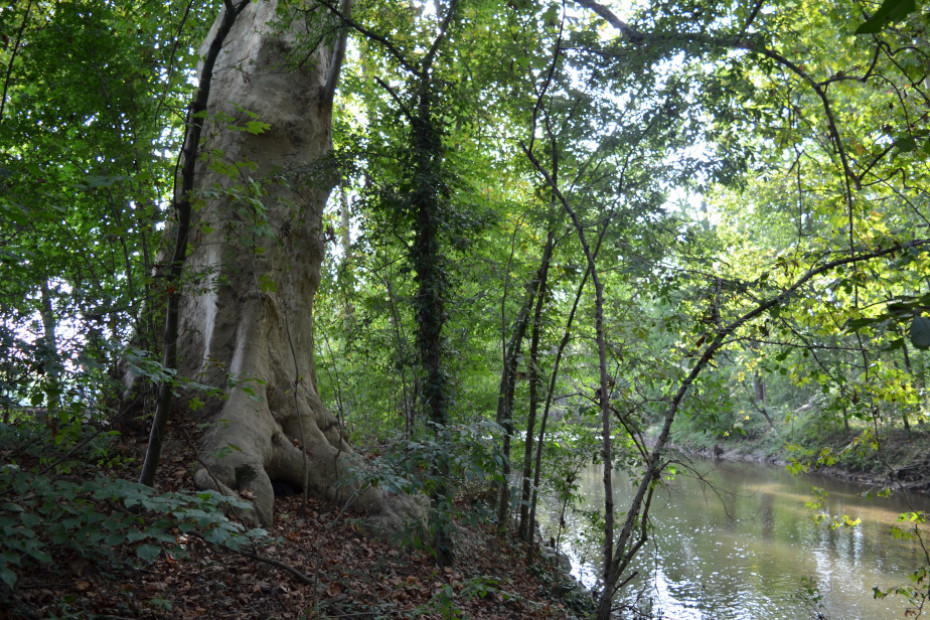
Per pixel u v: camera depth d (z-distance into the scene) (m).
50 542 5.36
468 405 14.58
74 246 7.73
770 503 18.64
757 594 11.42
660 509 17.89
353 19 11.69
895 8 1.27
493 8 11.09
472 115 11.90
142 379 8.26
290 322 10.20
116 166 6.90
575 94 10.13
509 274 12.12
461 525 10.83
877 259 7.35
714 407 7.75
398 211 10.30
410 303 10.80
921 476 19.02
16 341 4.05
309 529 8.45
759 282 7.32
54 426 4.43
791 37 10.57
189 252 8.96
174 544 4.32
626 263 9.48
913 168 8.68
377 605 6.77
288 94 10.79
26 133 8.67
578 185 10.58
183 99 10.43
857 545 14.36
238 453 8.37
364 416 16.38
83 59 8.65
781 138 10.22
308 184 9.98
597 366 12.09
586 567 13.32
